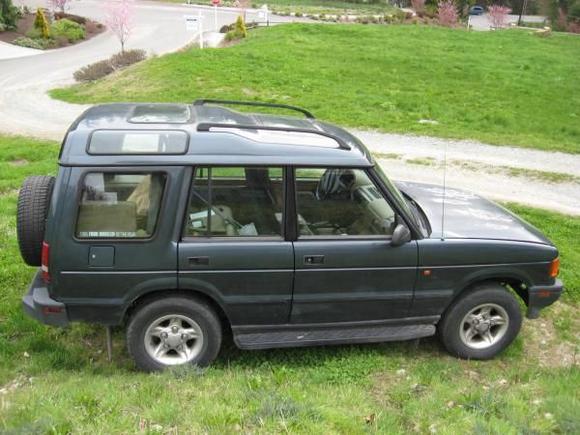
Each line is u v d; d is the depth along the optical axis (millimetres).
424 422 3992
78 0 52531
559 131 16906
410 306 5023
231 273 4633
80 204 4418
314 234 4781
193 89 19766
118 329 5516
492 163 12961
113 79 22406
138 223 4500
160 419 3734
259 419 3727
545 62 27062
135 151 4457
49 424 3564
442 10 45344
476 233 5137
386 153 13562
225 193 4609
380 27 35219
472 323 5234
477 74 23812
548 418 4035
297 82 21156
